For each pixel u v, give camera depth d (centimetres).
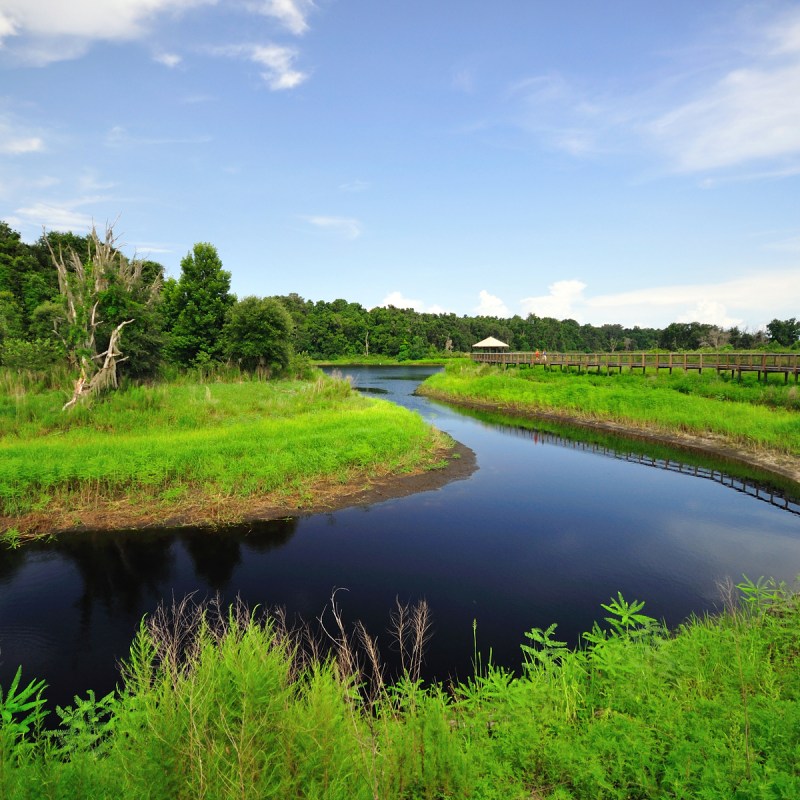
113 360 2216
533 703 452
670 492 1488
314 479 1462
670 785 347
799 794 304
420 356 10838
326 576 955
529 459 1905
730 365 3209
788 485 1552
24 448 1419
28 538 1100
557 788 362
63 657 705
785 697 458
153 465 1327
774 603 703
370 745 385
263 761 334
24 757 360
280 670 427
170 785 318
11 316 3703
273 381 3597
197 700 355
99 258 2406
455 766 363
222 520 1205
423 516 1277
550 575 963
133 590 898
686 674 504
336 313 12138
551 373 4509
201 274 3912
